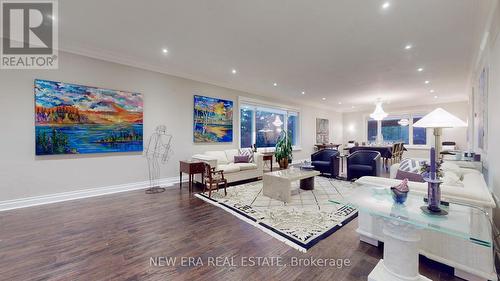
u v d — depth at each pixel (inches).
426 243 70.0
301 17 105.7
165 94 187.2
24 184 128.0
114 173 160.4
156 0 93.4
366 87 242.4
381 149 269.0
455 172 101.7
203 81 214.1
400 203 60.2
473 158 148.4
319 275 66.4
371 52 146.9
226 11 101.3
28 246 83.3
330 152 223.8
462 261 63.6
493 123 95.0
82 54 145.8
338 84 231.0
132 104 167.3
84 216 113.0
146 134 176.1
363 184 86.6
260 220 106.9
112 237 90.6
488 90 107.3
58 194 138.4
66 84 139.7
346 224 102.8
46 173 134.9
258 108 283.0
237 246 83.4
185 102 200.4
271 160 249.0
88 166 149.6
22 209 123.0
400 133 367.9
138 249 81.4
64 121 139.3
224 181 153.7
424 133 341.4
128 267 70.6
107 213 117.3
